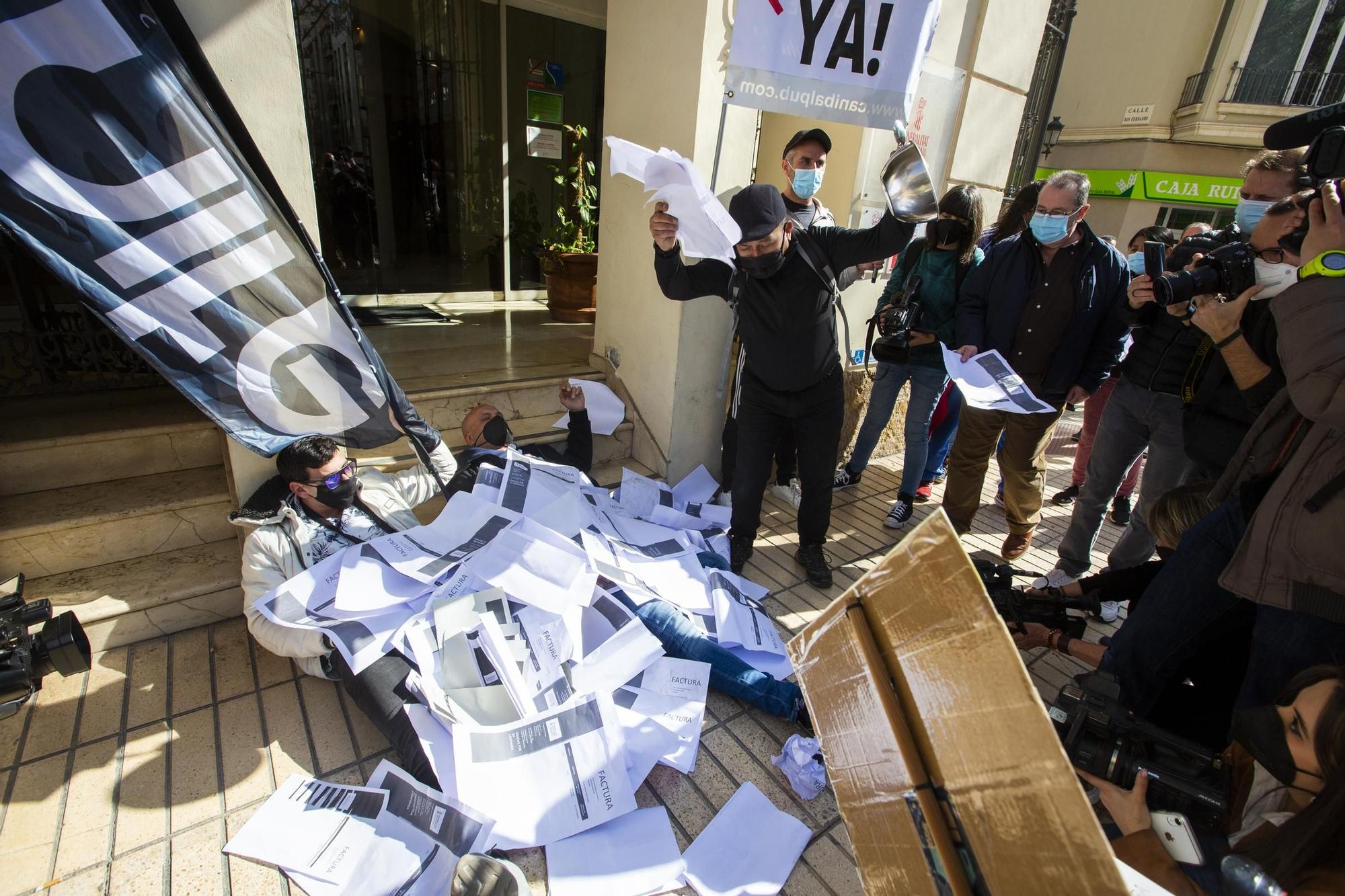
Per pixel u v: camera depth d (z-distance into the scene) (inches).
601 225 135.3
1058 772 25.0
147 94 63.8
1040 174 516.4
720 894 60.7
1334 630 55.6
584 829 64.4
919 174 77.7
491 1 184.1
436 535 85.5
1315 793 41.8
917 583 31.3
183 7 69.5
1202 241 86.6
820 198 143.6
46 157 61.0
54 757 69.2
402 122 184.7
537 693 74.8
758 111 114.1
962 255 118.7
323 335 80.4
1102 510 112.0
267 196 72.8
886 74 98.9
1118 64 456.8
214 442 102.0
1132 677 72.6
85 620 80.9
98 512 87.5
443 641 75.3
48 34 58.4
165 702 77.3
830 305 95.4
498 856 63.0
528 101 200.1
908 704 33.3
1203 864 46.4
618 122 125.6
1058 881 26.2
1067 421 224.8
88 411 101.3
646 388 132.8
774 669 89.0
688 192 79.8
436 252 201.9
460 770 66.1
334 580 79.3
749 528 113.7
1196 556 67.9
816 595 110.0
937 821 31.5
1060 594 91.7
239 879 58.3
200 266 70.3
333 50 169.9
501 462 98.3
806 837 66.6
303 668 79.4
